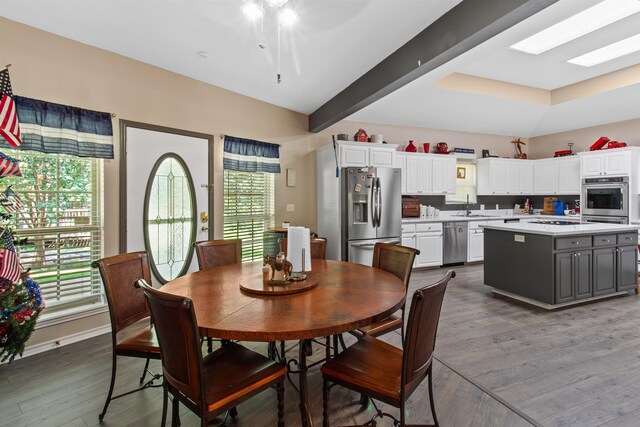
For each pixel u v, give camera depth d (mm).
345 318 1290
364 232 4422
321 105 4340
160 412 1765
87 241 2697
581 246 3445
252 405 1843
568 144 6258
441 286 1318
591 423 1659
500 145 6699
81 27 2416
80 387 1987
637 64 4246
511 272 3691
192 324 1137
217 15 2281
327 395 1463
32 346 2389
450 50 2232
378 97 3240
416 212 5590
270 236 4152
